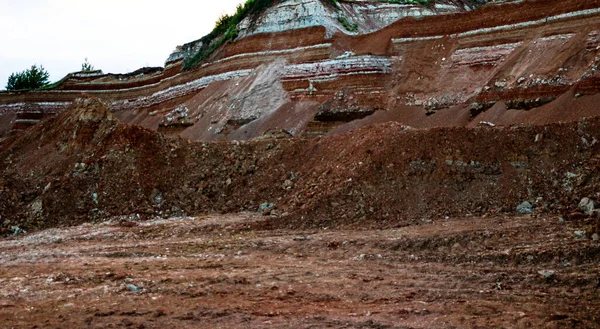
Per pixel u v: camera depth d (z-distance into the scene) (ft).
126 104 169.48
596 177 61.98
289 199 68.54
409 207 63.16
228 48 144.36
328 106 115.14
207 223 63.46
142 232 61.62
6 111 174.81
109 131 79.66
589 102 86.58
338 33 133.28
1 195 71.56
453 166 66.18
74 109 85.76
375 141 70.79
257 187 74.02
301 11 137.39
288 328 33.53
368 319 35.22
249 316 35.35
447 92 110.01
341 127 111.14
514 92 97.45
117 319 34.30
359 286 42.19
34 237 61.98
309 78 123.95
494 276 44.37
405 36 124.98
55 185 73.26
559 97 90.84
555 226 54.34
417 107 110.52
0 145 92.99
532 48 104.99
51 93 175.94
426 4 154.30
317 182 69.62
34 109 173.27
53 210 70.69
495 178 65.16
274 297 39.32
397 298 39.55
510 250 48.98
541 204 61.57
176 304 37.40
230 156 78.64
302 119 116.26
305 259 50.31
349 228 60.18
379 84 118.83
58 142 82.53
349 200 64.34
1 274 44.73
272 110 122.52
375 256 50.29
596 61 91.25
